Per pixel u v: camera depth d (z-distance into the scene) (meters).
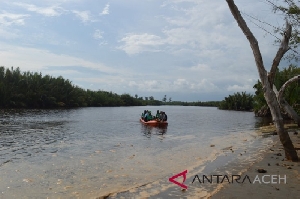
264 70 10.77
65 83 91.19
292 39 13.71
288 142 11.03
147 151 15.27
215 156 13.30
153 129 28.33
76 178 9.76
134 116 49.66
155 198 7.29
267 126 30.58
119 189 8.41
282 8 12.66
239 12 10.43
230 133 24.81
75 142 18.39
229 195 7.07
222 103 107.00
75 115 50.16
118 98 126.00
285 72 31.61
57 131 24.73
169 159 12.97
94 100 108.25
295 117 14.80
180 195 7.50
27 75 79.56
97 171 10.73
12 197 7.87
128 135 22.86
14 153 14.45
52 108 80.44
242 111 86.44
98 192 8.20
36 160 12.74
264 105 52.16
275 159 11.59
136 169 11.01
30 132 23.69
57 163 12.12
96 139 20.03
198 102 198.88
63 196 7.90
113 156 13.73
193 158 13.16
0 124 30.28
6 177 9.90
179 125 33.75
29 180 9.52
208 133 24.95
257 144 17.06
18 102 72.12
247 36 10.58
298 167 9.99
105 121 37.81
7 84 72.06
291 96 31.70
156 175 10.02
